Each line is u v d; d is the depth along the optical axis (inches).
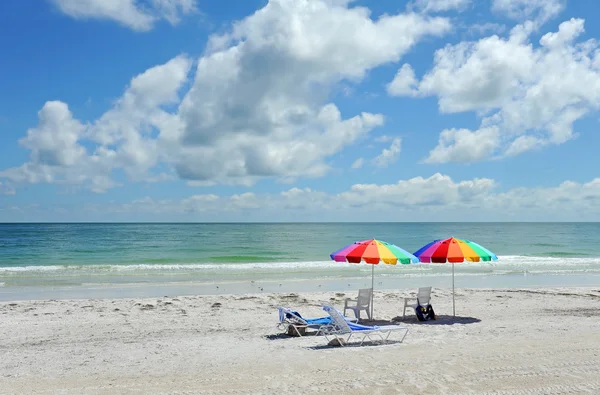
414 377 269.0
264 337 410.6
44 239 2738.7
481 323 462.9
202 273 1014.4
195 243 2477.9
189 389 255.6
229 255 1674.5
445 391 245.4
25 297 684.1
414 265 1205.7
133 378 280.7
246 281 879.1
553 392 243.9
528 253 1889.8
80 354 350.9
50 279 906.1
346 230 5457.7
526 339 371.6
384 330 366.6
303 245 2345.0
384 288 781.9
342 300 626.8
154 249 1996.8
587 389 248.2
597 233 4402.1
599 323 457.1
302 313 537.0
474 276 984.9
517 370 280.1
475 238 3405.5
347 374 276.8
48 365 318.0
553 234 4170.8
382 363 299.9
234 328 453.4
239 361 319.9
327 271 1059.3
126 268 1116.5
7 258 1535.4
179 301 614.2
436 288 746.8
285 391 248.8
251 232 4355.3
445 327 441.7
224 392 249.3
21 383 273.0
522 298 640.4
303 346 369.7
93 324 472.4
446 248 437.1
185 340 399.5
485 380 262.5
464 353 322.3
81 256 1628.9
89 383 271.3
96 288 779.4
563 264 1278.3
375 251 430.9
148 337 413.1
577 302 608.4
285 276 964.6
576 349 329.4
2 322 480.7
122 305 582.2
